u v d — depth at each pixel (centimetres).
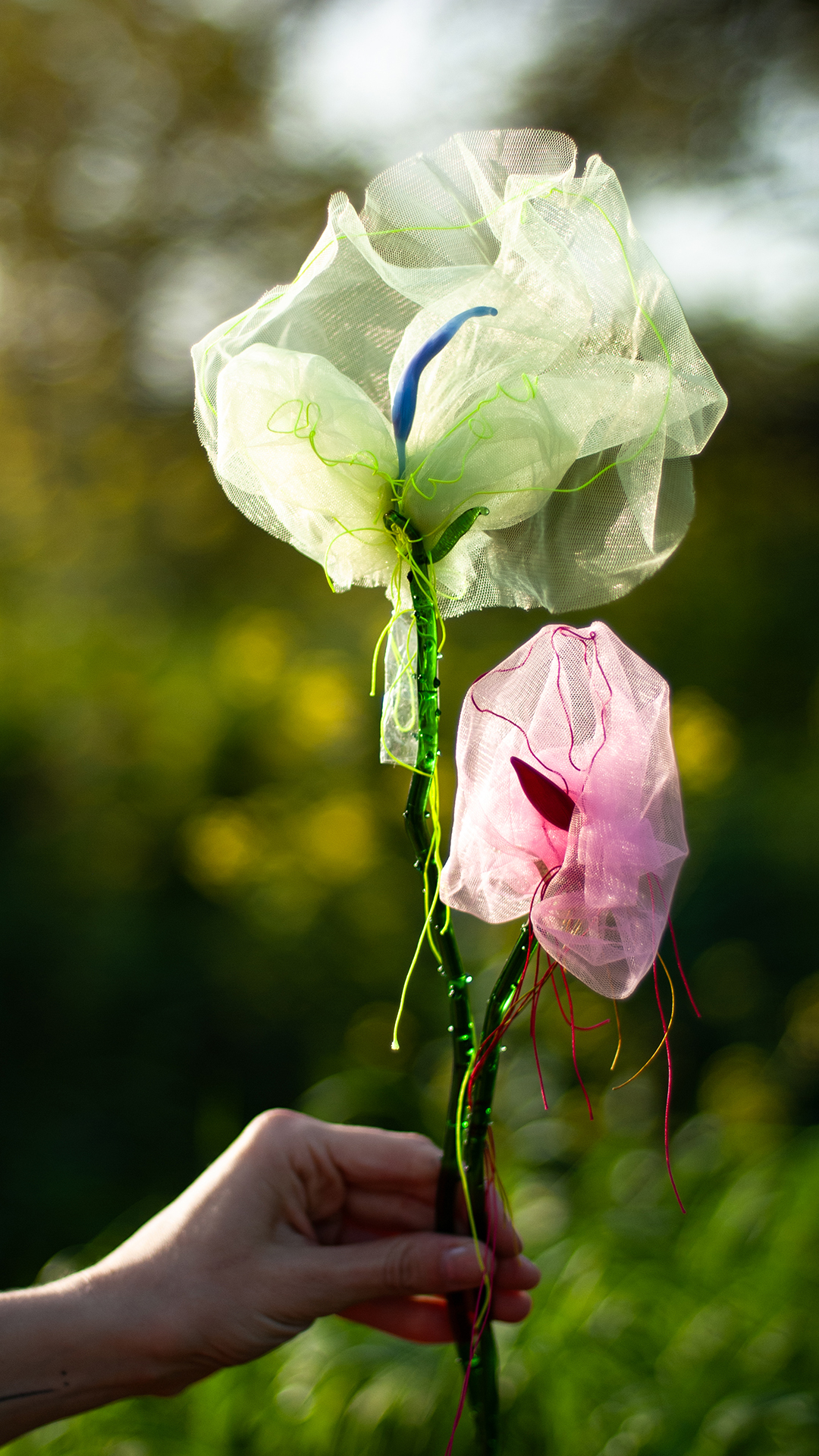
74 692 277
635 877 77
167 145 407
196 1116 171
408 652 79
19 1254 142
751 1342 102
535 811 78
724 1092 149
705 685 334
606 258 79
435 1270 84
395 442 78
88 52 399
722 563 376
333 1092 134
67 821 245
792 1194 112
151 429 431
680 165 374
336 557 80
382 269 79
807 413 405
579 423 78
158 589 396
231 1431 101
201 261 418
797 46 360
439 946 80
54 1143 162
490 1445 84
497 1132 128
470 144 80
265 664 265
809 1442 96
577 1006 153
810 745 293
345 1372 102
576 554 80
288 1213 87
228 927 210
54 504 422
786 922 203
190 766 245
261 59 386
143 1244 85
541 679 79
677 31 363
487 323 78
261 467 78
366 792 223
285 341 80
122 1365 83
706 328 373
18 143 407
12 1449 100
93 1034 185
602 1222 112
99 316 428
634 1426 97
